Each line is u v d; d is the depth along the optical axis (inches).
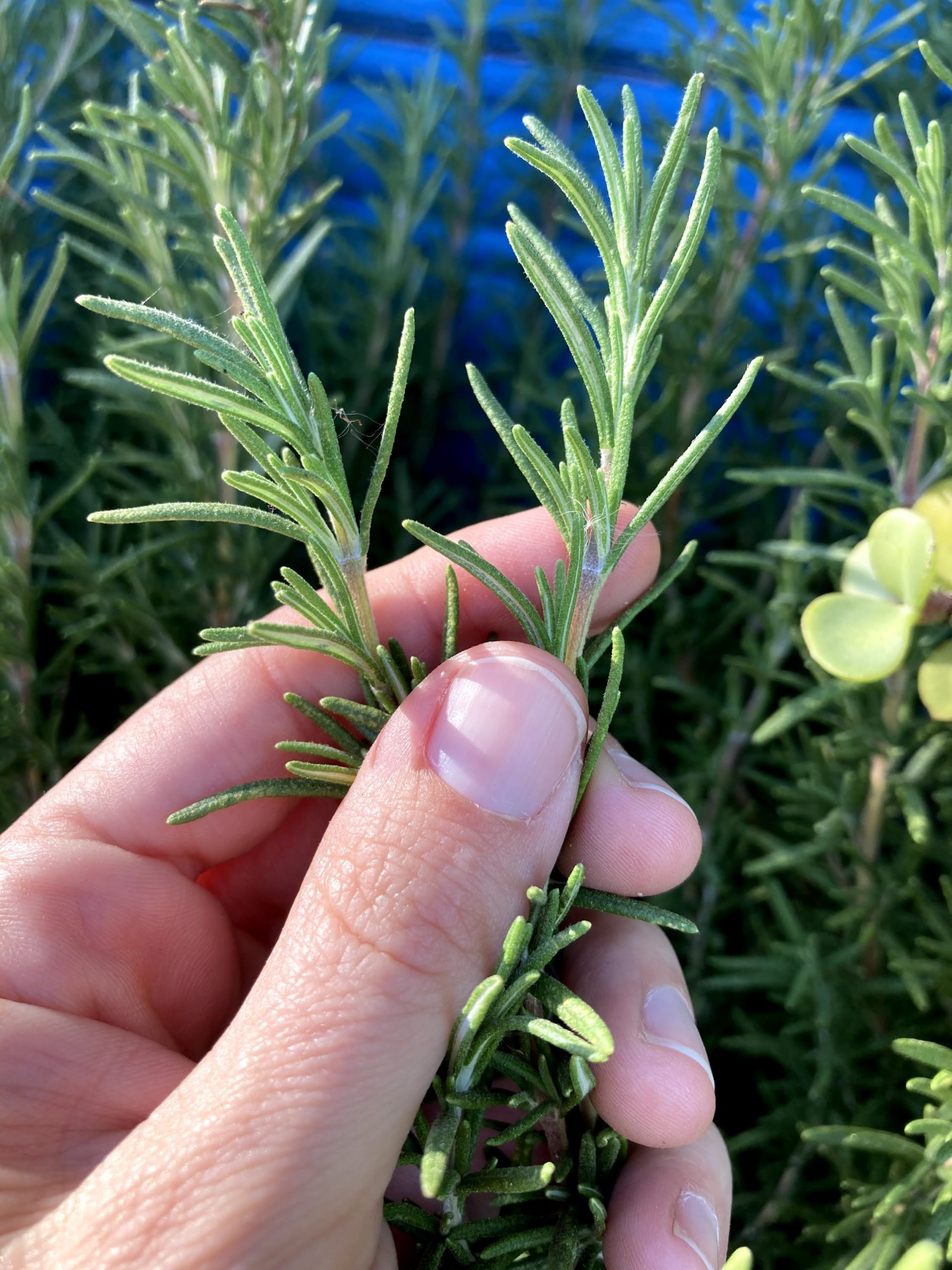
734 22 5.2
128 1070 3.7
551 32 7.5
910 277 4.1
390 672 3.4
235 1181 2.9
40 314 4.8
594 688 6.7
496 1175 3.1
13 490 5.0
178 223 4.6
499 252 8.3
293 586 3.0
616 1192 4.4
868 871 5.2
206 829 4.7
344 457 7.2
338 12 7.9
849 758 5.5
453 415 8.1
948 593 4.3
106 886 4.4
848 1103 5.3
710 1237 4.3
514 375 7.5
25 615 5.4
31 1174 3.3
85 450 6.9
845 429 6.5
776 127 5.3
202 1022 4.8
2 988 4.0
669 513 6.5
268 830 4.9
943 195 3.8
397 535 7.2
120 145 4.5
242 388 5.4
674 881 4.4
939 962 4.7
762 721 6.5
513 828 3.3
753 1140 5.3
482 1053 3.0
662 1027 4.3
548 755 3.3
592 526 3.1
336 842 3.4
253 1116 3.0
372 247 7.3
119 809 4.6
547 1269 3.3
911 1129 3.6
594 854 4.4
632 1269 4.3
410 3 7.9
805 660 5.1
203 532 5.7
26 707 5.7
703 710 6.4
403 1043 3.1
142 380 2.3
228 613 6.3
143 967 4.4
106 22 7.2
